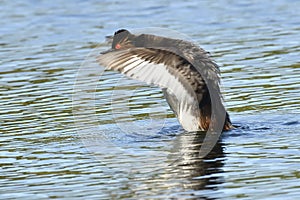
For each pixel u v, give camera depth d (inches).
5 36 971.9
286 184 466.9
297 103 655.8
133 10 1078.4
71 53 870.4
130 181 488.1
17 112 666.8
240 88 714.8
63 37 952.9
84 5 1114.7
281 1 1096.2
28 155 551.2
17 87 749.9
